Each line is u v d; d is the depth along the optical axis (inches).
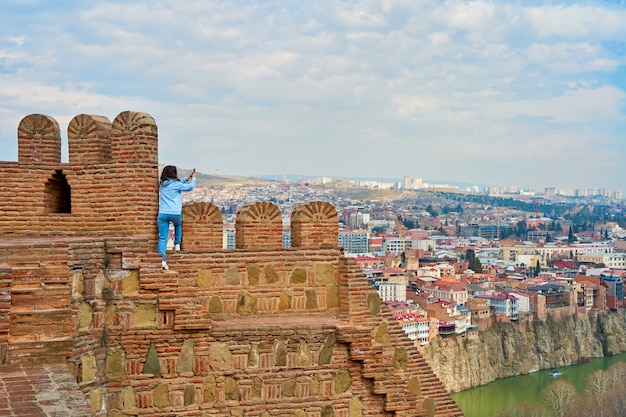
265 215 633.0
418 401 647.8
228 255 610.9
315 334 585.9
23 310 479.2
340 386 593.0
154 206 597.6
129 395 540.1
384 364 598.5
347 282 633.0
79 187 606.5
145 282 544.1
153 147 600.4
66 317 487.2
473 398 5841.5
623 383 4911.4
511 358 7052.2
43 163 609.3
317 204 640.4
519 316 7568.9
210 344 561.0
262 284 620.1
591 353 7760.8
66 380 422.3
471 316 7283.5
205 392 558.3
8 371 446.0
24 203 603.2
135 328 542.6
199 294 602.9
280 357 577.6
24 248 485.7
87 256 518.9
